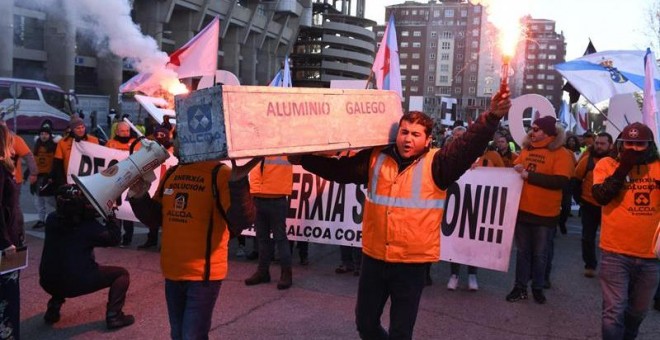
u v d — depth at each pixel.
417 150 3.25
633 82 8.28
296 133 2.95
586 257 7.15
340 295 5.93
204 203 3.41
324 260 7.66
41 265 4.71
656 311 5.76
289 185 6.09
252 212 3.34
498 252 6.06
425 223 3.21
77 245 4.68
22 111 28.11
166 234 3.48
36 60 31.95
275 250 7.52
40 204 8.70
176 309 3.53
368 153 3.54
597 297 6.18
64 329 4.79
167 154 3.60
